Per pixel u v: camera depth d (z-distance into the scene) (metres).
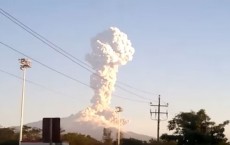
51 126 23.67
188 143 102.69
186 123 104.94
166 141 105.62
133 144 126.44
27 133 116.44
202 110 106.06
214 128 104.69
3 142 99.56
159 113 106.56
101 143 127.44
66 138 116.38
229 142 104.25
